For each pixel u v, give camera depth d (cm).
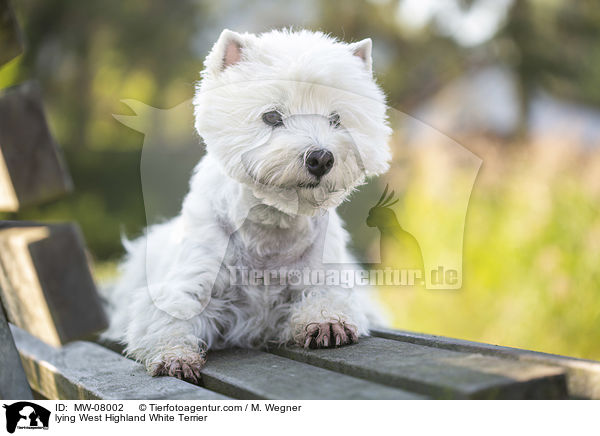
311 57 276
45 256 218
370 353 262
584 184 730
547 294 604
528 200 692
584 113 1071
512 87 1092
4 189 217
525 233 647
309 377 242
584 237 629
